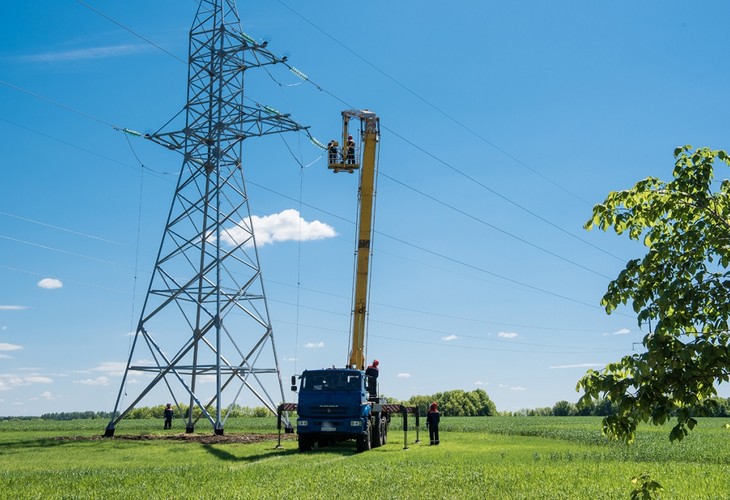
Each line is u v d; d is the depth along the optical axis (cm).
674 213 855
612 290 837
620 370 823
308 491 1689
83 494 1647
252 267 4525
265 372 4453
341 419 3200
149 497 1583
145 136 4319
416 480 1898
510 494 1636
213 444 3694
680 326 785
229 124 4444
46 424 8188
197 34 4641
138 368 4316
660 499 1548
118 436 4350
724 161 839
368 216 3938
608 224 885
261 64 4541
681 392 757
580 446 3744
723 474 2105
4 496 1591
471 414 14475
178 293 4275
